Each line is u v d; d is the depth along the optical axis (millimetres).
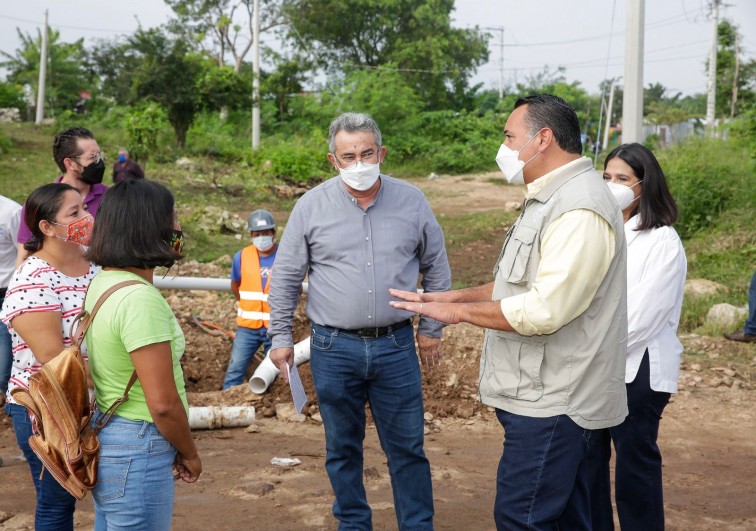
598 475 3689
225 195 22203
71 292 3197
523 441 3010
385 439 4094
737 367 8344
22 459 5254
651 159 3773
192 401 6699
